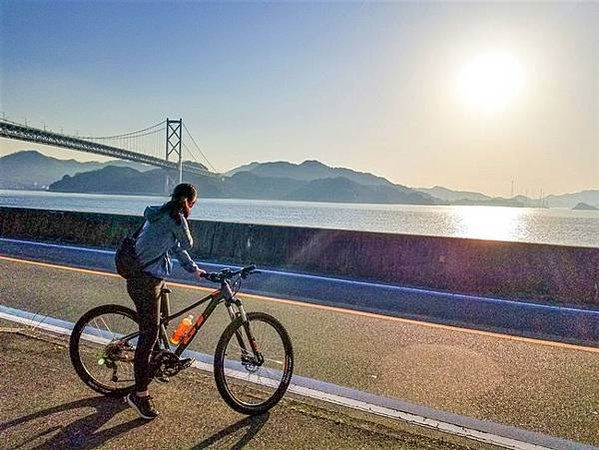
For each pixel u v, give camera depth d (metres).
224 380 3.54
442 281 8.52
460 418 3.62
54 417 3.43
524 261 8.11
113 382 3.84
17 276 8.45
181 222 3.61
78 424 3.35
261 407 3.59
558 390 4.19
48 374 4.07
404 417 3.58
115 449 3.07
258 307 6.79
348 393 3.98
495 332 5.90
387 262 9.07
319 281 8.77
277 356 4.41
